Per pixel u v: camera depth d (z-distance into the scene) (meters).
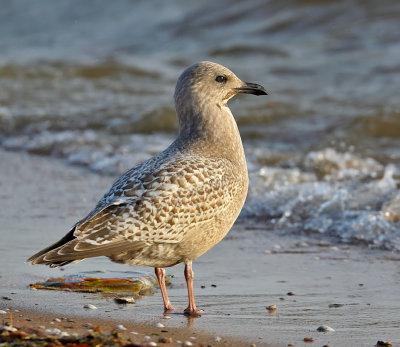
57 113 25.14
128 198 8.27
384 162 17.80
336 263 11.03
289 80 28.88
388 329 8.08
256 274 10.49
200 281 10.16
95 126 23.30
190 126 9.39
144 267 10.69
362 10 36.56
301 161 17.84
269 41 36.66
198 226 8.51
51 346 6.98
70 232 8.28
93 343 7.11
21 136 22.75
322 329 8.05
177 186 8.35
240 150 9.34
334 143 19.84
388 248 11.79
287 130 21.66
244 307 8.95
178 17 43.66
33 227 12.88
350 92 26.16
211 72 9.46
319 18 37.22
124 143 20.98
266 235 12.73
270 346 7.50
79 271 10.33
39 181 17.16
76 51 42.47
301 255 11.49
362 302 9.14
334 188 14.88
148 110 24.23
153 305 9.00
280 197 14.60
